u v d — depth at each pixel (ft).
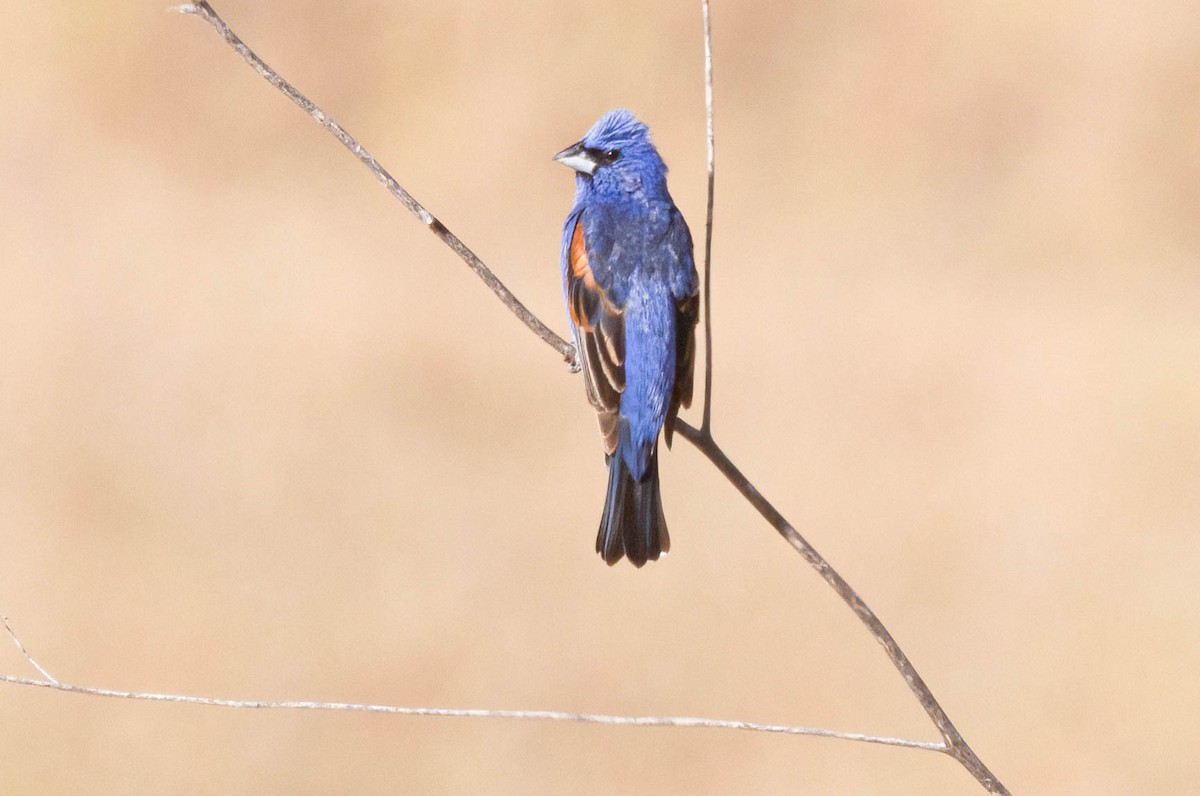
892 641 16.25
